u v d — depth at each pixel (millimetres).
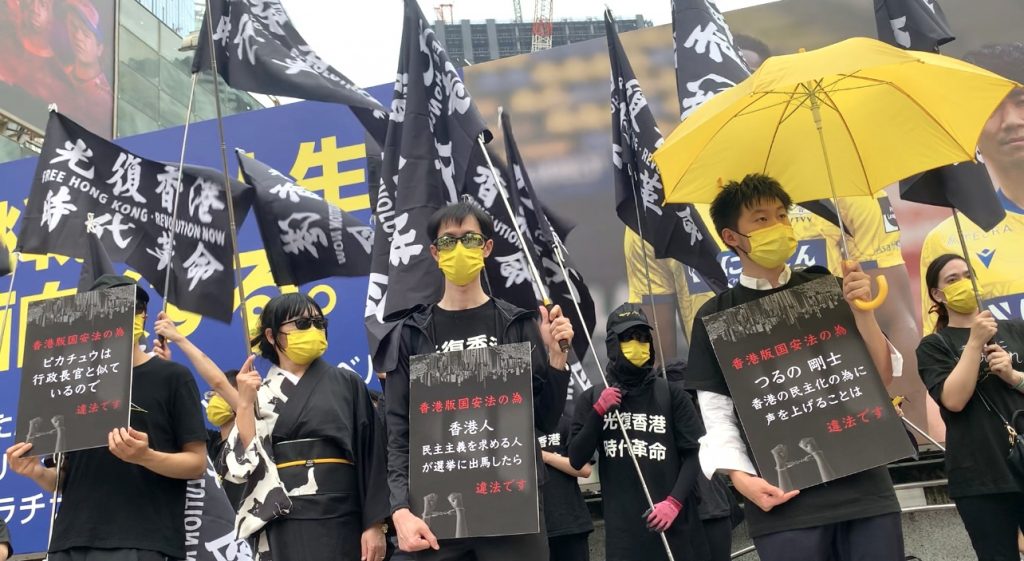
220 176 5125
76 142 4965
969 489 3787
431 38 4434
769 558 2807
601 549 6023
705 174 3553
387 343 3486
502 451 3020
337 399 3764
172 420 3742
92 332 3625
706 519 4672
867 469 2744
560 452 4988
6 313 7039
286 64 4750
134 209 4996
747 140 3520
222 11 4910
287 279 5258
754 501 2832
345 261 5238
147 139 7707
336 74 4867
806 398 2857
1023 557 4531
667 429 4445
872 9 6539
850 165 3500
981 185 4008
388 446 3248
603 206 6660
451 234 3336
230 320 4922
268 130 7504
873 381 2816
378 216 4363
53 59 10055
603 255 6562
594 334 6410
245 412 3561
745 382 2934
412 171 4234
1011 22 6254
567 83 6969
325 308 6871
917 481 5766
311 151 7359
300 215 5270
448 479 3012
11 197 7777
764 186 3076
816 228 6199
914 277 5961
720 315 3031
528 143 6938
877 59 2795
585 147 6816
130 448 3393
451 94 4281
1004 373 3723
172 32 12203
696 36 4609
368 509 3643
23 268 7520
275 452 3654
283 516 3525
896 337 5930
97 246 4867
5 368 7270
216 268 4977
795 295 3000
